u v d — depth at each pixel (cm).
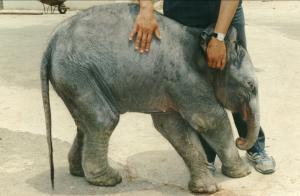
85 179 419
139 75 349
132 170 440
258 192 397
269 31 1170
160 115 377
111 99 362
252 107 370
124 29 348
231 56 356
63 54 354
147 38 343
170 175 429
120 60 348
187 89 352
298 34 1131
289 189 402
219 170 435
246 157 457
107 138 375
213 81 359
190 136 382
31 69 834
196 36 354
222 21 342
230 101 370
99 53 349
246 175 423
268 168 426
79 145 408
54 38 361
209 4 370
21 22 1517
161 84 352
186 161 388
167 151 481
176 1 377
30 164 456
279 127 544
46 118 371
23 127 558
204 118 364
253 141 385
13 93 694
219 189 396
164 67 348
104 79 354
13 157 473
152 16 342
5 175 433
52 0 1750
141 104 362
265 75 758
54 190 402
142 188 404
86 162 392
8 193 400
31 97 675
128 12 353
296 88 691
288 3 1817
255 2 1881
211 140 386
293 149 482
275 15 1508
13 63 883
